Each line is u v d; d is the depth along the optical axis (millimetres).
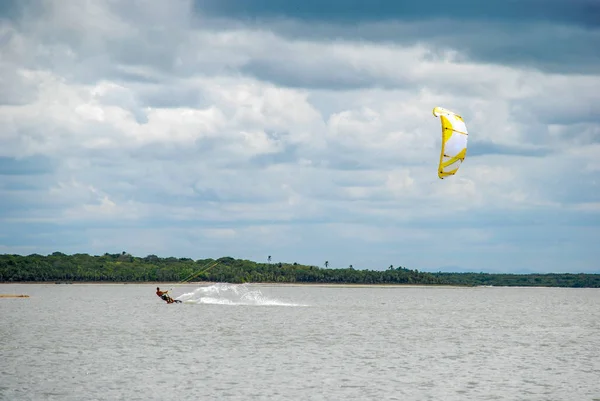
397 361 88000
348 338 112500
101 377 75875
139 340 107062
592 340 114000
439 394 69438
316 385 72812
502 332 127875
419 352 96438
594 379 77312
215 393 68938
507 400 67500
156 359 87750
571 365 86312
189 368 81438
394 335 118625
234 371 79875
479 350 99312
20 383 72625
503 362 88250
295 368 82062
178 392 69188
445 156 105312
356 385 73000
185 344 102438
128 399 66375
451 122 105500
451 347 102500
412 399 67438
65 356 89938
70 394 68000
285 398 67312
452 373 80062
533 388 72625
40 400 65750
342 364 85250
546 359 91062
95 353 92750
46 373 77875
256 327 129250
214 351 95375
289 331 122438
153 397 67062
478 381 75688
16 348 97500
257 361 86812
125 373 78125
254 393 69062
